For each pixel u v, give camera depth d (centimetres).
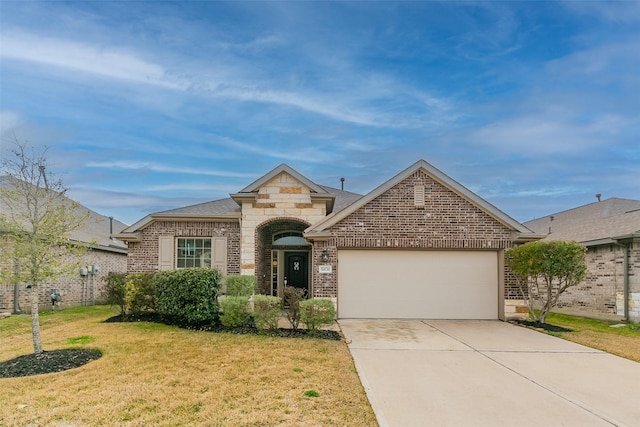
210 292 1155
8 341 1028
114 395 612
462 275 1398
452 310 1387
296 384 666
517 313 1351
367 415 557
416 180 1395
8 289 1520
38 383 668
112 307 1357
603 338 1109
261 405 579
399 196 1390
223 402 590
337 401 600
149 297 1270
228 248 1605
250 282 1393
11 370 739
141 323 1182
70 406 572
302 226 1727
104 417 537
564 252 1208
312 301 1093
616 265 1452
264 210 1553
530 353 929
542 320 1291
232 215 1580
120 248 2227
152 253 1603
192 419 532
